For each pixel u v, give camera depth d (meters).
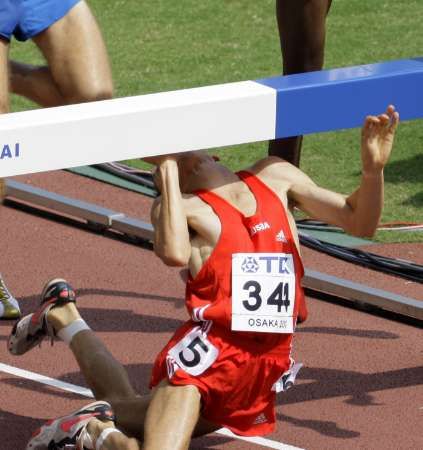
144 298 16.48
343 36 29.84
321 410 13.45
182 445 10.45
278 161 11.70
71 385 13.85
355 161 22.75
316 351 15.02
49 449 11.32
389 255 18.45
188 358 10.80
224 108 10.10
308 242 18.58
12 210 19.70
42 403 13.41
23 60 29.08
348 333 15.61
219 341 10.82
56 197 19.08
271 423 11.40
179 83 27.17
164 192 10.81
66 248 18.25
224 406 10.96
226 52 29.25
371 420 13.25
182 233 10.73
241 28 30.97
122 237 18.69
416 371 14.52
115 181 21.34
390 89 10.77
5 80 13.80
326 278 16.42
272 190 11.30
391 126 10.70
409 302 15.72
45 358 14.51
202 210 11.00
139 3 33.28
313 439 12.79
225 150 23.50
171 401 10.64
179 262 10.72
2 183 13.45
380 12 31.58
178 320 15.80
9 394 13.59
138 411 11.48
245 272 10.80
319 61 15.80
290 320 10.96
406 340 15.45
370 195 10.95
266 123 10.36
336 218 11.32
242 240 10.86
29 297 16.45
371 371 14.49
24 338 12.98
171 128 9.91
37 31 14.36
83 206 18.80
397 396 13.84
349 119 10.70
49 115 9.52
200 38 30.30
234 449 12.54
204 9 32.53
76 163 9.59
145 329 15.52
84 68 14.58
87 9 14.70
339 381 14.20
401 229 19.20
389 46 29.17
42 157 9.45
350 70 10.91
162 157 10.80
